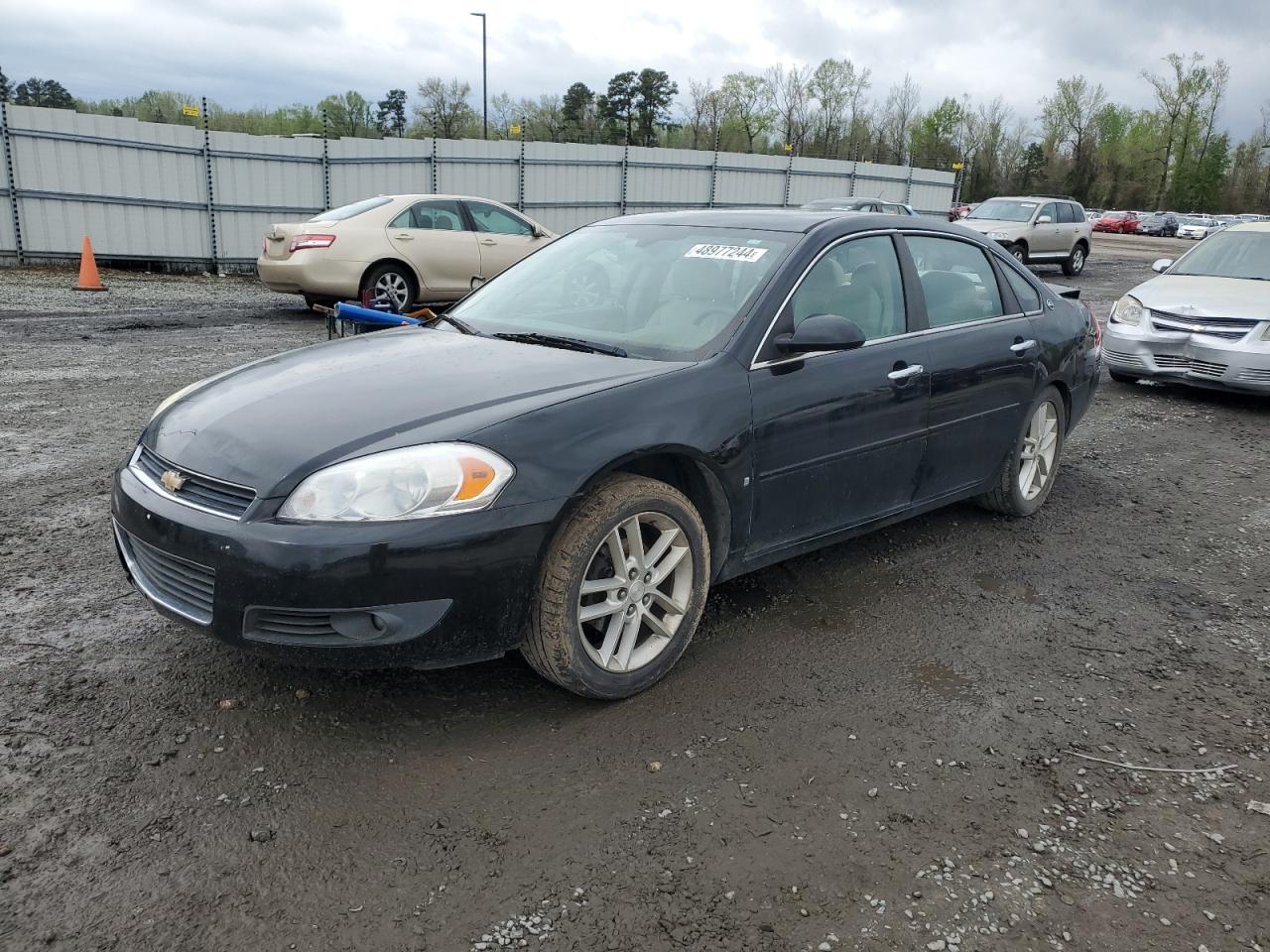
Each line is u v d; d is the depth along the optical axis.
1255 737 2.99
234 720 2.83
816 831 2.44
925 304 4.15
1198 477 6.11
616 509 2.82
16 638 3.27
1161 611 3.95
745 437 3.23
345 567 2.47
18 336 9.55
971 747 2.87
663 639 3.11
